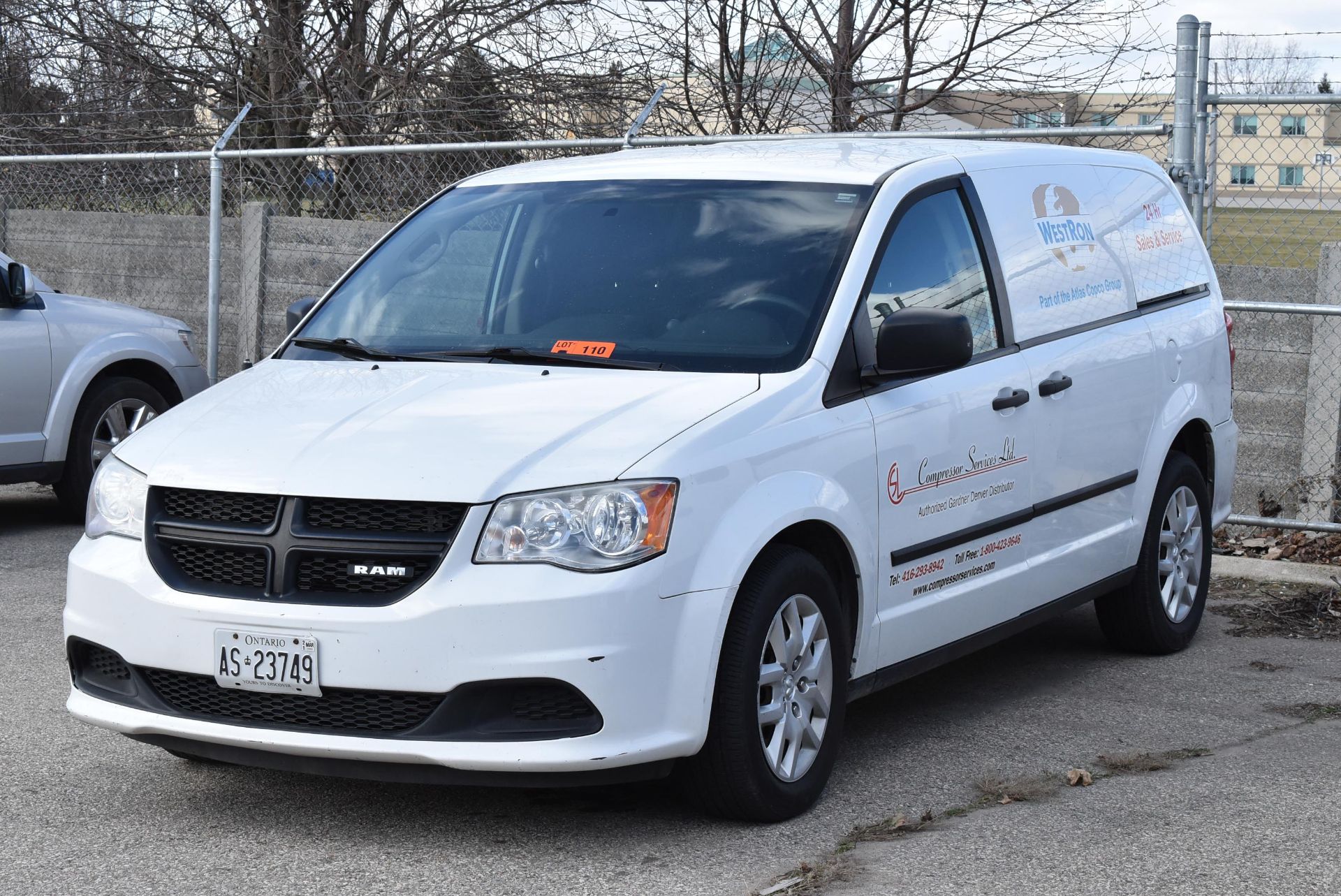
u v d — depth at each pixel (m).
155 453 4.27
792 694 4.25
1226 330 6.79
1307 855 3.90
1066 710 5.45
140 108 15.64
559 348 4.64
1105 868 3.81
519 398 4.28
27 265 12.88
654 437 3.98
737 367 4.42
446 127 13.87
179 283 12.19
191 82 15.51
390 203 12.68
